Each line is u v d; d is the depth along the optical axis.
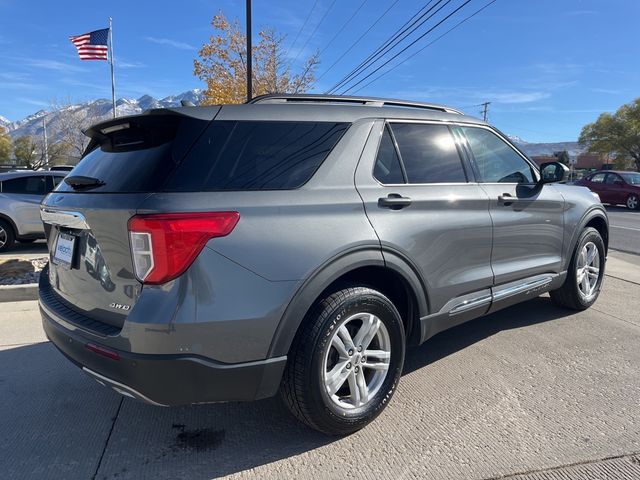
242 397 2.59
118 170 2.76
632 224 15.18
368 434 3.01
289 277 2.59
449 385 3.62
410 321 3.32
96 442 2.96
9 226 9.98
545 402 3.36
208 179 2.54
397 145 3.32
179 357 2.37
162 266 2.35
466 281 3.58
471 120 3.97
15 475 2.64
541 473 2.62
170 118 2.71
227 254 2.45
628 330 4.70
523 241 4.13
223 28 23.28
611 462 2.71
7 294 5.96
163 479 2.62
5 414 3.29
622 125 63.78
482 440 2.93
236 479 2.61
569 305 5.14
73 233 2.90
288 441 2.96
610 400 3.38
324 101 3.31
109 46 29.20
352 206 2.90
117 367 2.45
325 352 2.74
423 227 3.22
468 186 3.67
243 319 2.47
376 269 3.06
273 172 2.72
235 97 23.41
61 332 2.80
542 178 4.23
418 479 2.59
